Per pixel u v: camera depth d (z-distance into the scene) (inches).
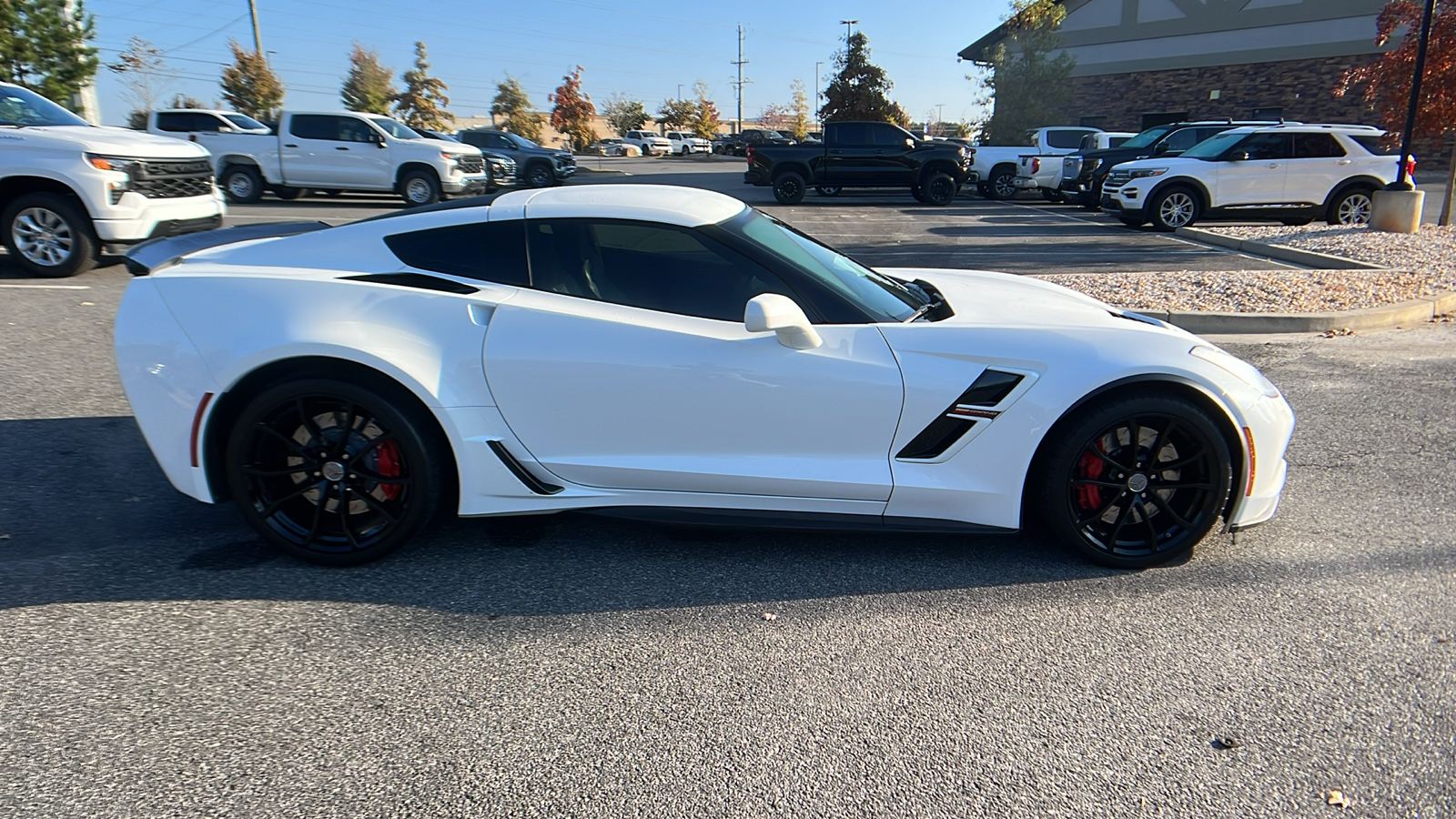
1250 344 271.0
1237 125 634.2
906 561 129.3
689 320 121.3
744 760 86.6
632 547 133.3
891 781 83.7
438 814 79.0
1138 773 84.9
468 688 97.9
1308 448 179.0
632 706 95.0
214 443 122.0
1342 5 965.8
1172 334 127.9
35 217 320.2
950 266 404.2
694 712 94.1
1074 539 125.2
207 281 121.1
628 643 107.3
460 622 111.7
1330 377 232.7
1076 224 619.2
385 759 86.2
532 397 120.1
